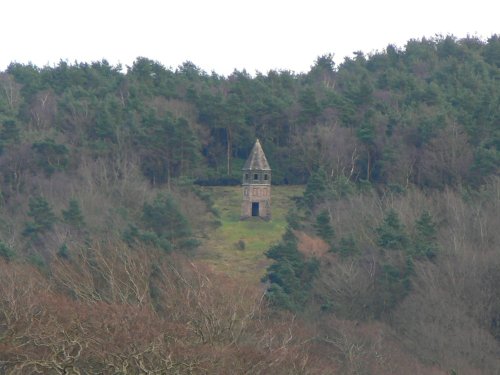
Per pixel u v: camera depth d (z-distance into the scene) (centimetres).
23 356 19462
